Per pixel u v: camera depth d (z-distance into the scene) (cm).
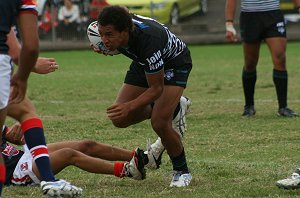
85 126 2972
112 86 4416
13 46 1667
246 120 3073
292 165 2148
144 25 1841
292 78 4703
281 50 3103
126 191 1866
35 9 1516
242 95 3959
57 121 3114
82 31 7275
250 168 2108
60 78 4875
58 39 7244
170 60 1928
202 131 2811
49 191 1630
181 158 1930
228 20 3148
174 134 1909
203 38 7519
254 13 3081
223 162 2209
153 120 1903
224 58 6103
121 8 1808
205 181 1966
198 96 3938
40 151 1675
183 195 1802
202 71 5159
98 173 1947
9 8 1488
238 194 1791
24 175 1883
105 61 6112
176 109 2011
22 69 1530
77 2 7206
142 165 1931
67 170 2136
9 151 1908
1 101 1495
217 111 3359
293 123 2964
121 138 2697
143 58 1825
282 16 3089
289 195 1773
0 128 1543
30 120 1684
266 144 2527
